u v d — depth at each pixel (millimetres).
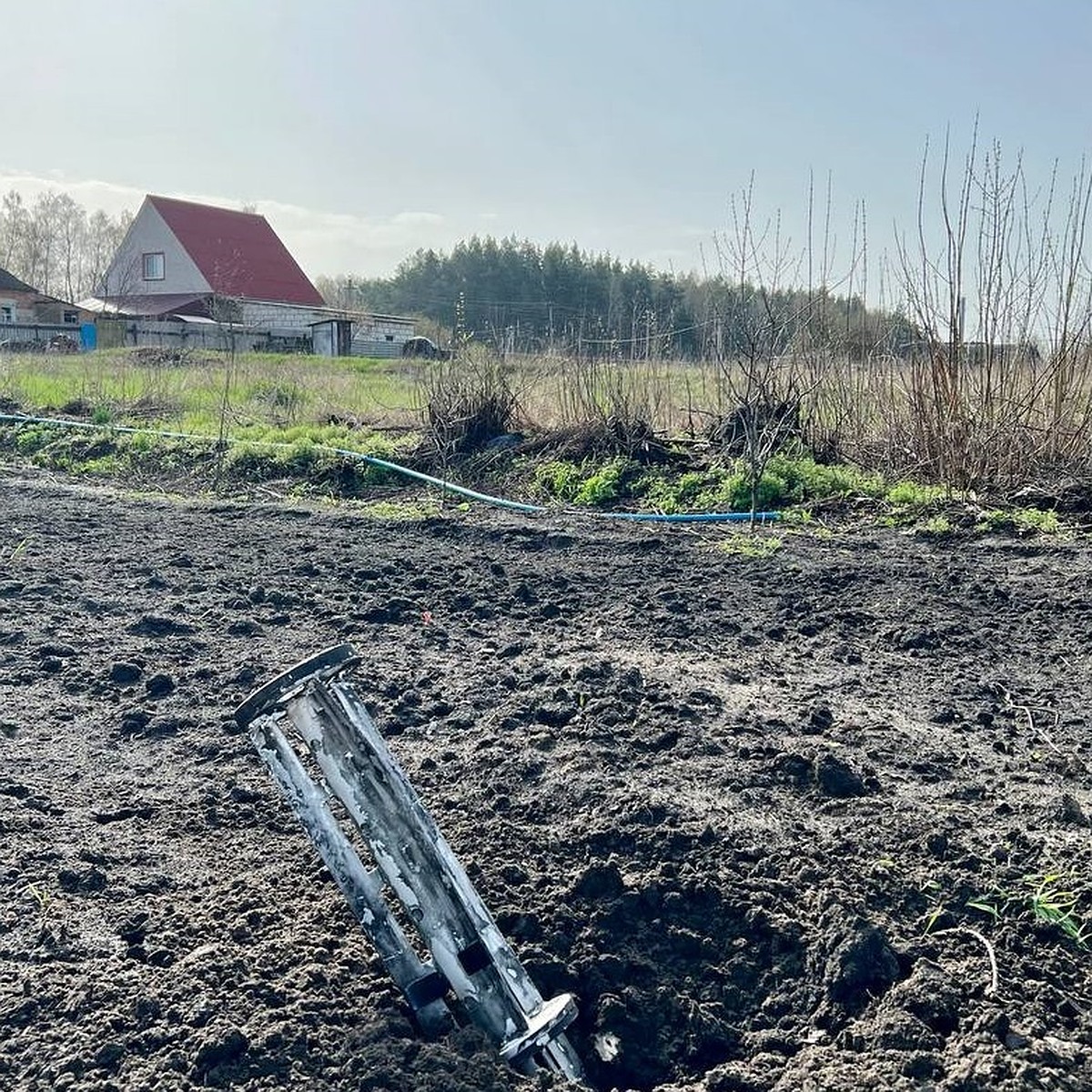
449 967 2506
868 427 9422
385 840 2553
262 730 2598
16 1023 2533
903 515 7891
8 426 12562
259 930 2908
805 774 3742
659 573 6555
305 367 22125
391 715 4316
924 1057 2441
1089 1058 2463
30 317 47531
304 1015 2555
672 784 3670
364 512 8594
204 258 48031
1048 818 3500
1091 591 6012
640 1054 2652
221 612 5707
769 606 5898
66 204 68625
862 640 5387
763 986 2807
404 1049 2414
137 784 3764
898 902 3035
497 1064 2389
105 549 7066
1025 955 2820
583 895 3049
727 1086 2479
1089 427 8469
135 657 4984
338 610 5793
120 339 39406
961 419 8523
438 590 6176
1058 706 4551
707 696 4445
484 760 3857
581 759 3838
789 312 9703
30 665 4836
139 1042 2471
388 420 12711
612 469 9234
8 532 7438
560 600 5996
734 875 3125
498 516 8477
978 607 5844
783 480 8516
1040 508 7863
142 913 2973
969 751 4066
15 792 3643
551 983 2781
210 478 10258
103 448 11391
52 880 3127
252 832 3455
